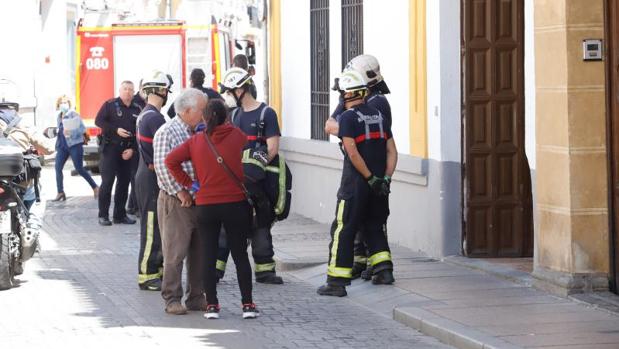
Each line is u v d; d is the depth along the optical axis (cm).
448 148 1594
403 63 1725
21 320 1262
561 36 1305
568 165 1300
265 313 1309
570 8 1295
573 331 1129
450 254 1602
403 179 1719
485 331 1134
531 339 1095
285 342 1152
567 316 1204
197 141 1237
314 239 1883
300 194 2222
